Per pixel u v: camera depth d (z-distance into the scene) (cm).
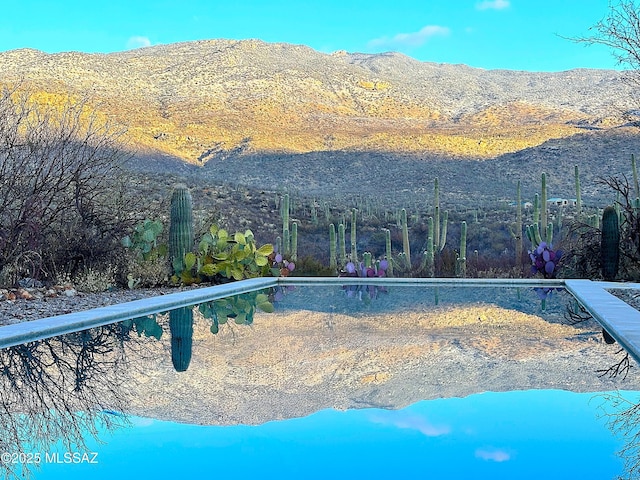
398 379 294
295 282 899
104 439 207
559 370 312
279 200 2594
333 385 281
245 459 188
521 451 193
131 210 791
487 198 4588
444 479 171
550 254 955
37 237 668
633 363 326
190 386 279
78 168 697
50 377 294
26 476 176
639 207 920
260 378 296
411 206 3544
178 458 189
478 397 259
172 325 469
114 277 754
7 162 635
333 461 185
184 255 795
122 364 324
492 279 883
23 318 484
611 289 743
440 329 458
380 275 1002
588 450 194
